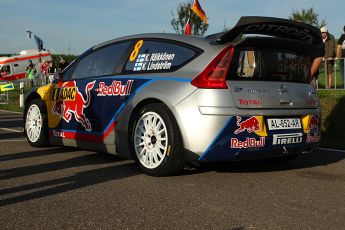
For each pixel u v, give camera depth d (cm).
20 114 1253
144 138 443
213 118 397
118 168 476
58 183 405
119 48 516
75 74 564
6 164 493
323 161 540
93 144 520
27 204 338
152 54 470
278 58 443
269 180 429
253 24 415
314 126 460
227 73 406
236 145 404
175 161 418
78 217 308
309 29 456
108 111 491
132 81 467
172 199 355
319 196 371
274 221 305
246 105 407
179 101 411
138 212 320
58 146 632
